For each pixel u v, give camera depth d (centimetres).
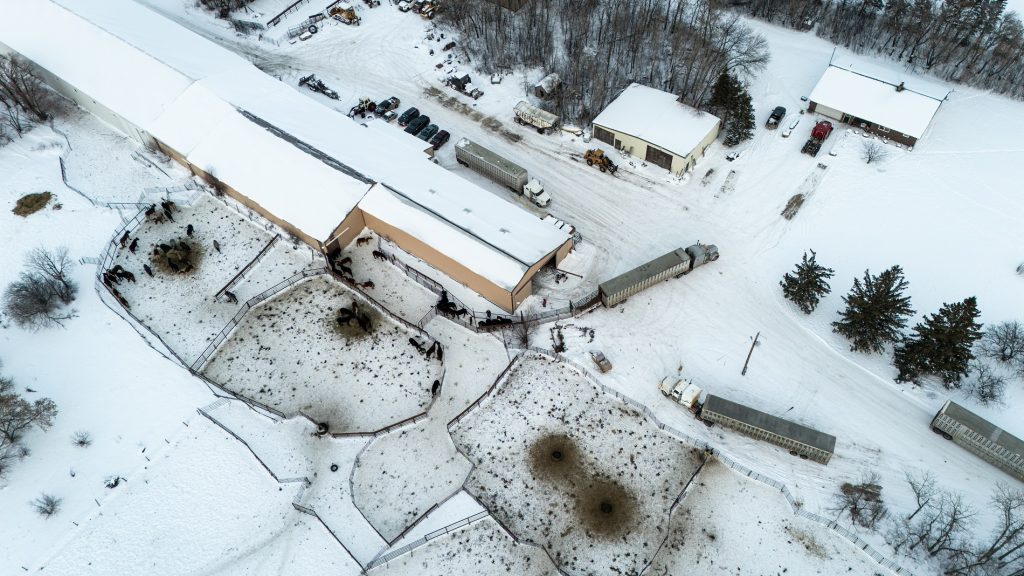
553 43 8388
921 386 5328
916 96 7119
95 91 7212
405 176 6500
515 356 5609
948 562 4447
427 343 5709
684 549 4647
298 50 8444
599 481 4978
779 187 6769
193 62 7419
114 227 6519
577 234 6378
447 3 8812
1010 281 5916
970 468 4894
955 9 7594
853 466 4931
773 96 7719
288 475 5038
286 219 6212
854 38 8331
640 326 5778
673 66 7838
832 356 5550
